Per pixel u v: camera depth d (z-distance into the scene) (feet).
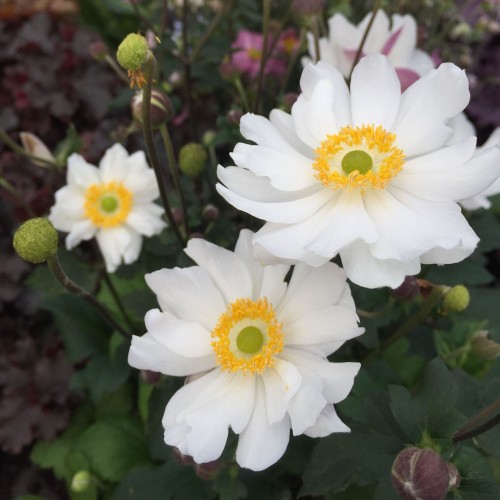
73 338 1.18
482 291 1.08
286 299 0.69
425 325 1.10
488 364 0.94
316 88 0.66
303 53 1.38
